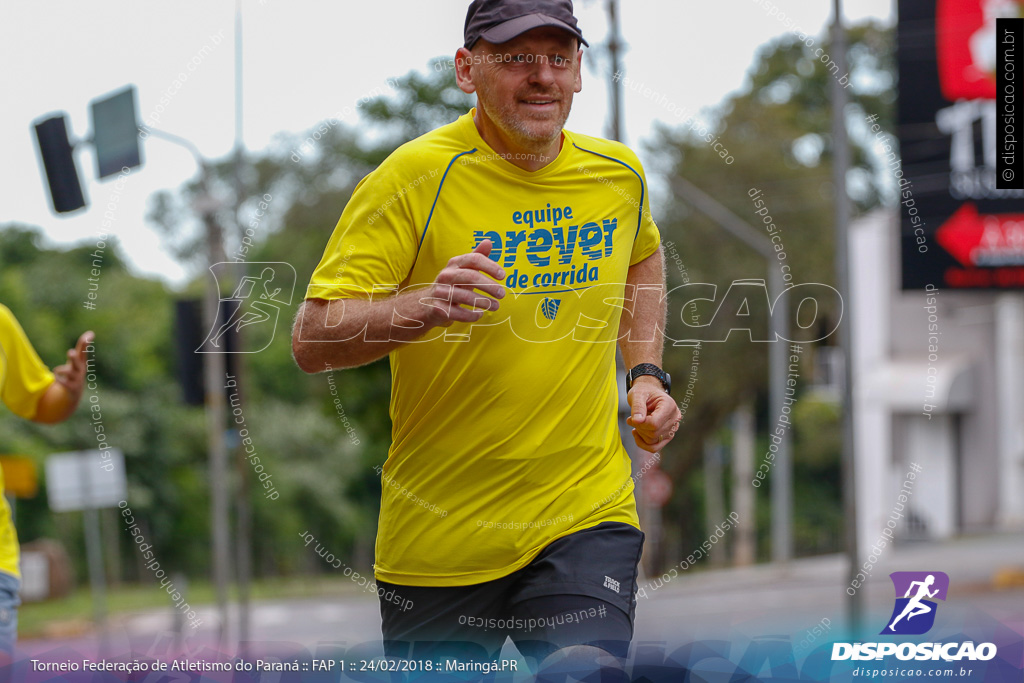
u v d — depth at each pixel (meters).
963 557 61.50
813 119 88.44
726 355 63.41
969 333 76.69
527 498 9.05
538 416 8.97
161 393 74.62
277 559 79.12
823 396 97.12
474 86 8.91
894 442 75.31
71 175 18.89
